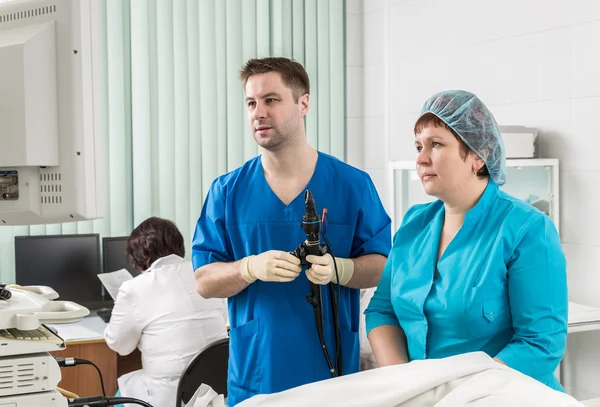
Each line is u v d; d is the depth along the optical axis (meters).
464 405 1.06
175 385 2.77
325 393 1.14
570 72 3.31
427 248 1.63
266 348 1.95
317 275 1.80
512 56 3.60
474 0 3.81
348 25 4.62
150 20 4.07
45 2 1.48
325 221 1.99
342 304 1.99
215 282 1.93
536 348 1.45
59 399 1.41
